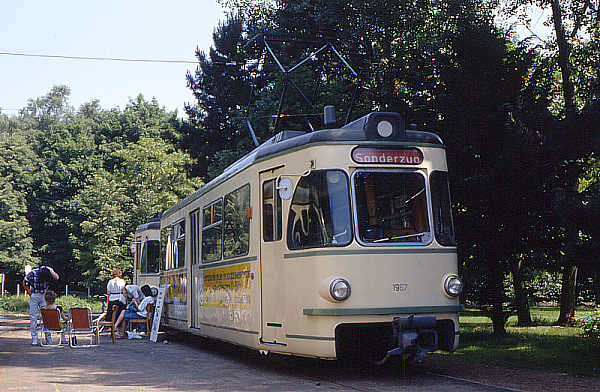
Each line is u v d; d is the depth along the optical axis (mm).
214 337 12836
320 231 9312
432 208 9766
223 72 41281
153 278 22172
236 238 11672
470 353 12508
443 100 13883
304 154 9727
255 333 10594
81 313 14805
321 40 17516
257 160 10781
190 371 10477
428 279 9469
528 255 14289
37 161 65500
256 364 11445
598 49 18688
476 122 13578
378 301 9156
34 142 77125
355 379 9508
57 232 63344
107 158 64312
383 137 9703
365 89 17344
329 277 9117
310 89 25422
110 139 66062
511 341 14172
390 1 23719
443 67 14195
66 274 62656
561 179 13133
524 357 11758
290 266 9758
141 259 23219
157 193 40875
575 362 11125
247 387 8766
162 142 44781
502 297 14656
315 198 9477
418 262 9445
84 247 45156
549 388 8680
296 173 9852
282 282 9953
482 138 13578
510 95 13703
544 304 32844
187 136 42875
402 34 24609
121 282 18203
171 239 17188
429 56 14797
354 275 9133
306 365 11180
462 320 22016
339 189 9398
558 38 18688
